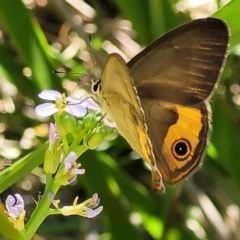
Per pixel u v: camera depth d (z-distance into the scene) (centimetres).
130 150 51
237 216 49
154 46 44
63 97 43
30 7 52
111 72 44
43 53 48
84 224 50
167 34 44
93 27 52
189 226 49
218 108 48
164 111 44
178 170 44
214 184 50
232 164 48
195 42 44
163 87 44
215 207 50
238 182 48
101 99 44
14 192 50
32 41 48
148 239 50
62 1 51
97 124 43
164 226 48
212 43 44
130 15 49
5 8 47
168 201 48
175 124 44
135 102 44
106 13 53
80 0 52
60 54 51
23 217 43
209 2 51
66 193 50
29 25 48
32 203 50
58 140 43
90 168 47
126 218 47
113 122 44
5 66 49
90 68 50
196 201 49
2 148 50
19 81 49
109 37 52
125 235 47
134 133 44
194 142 44
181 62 44
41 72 48
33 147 50
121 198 48
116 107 44
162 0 49
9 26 47
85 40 51
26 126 50
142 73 44
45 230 49
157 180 44
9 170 45
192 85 44
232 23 45
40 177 50
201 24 44
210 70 44
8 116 50
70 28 52
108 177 48
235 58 50
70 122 43
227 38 44
